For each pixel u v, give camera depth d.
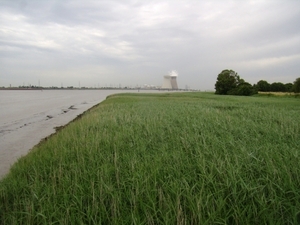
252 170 3.73
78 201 3.02
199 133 7.10
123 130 7.49
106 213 2.79
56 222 2.82
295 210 2.58
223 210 2.77
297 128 7.04
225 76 59.84
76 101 47.41
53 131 13.27
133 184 3.40
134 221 2.49
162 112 12.57
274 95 48.50
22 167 4.80
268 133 6.66
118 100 30.69
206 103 21.47
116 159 4.58
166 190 3.16
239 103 21.67
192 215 2.67
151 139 6.32
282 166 3.75
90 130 8.13
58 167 4.56
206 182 3.36
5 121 17.64
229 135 6.36
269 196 2.94
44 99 55.62
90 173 4.00
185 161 4.37
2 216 3.07
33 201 3.25
